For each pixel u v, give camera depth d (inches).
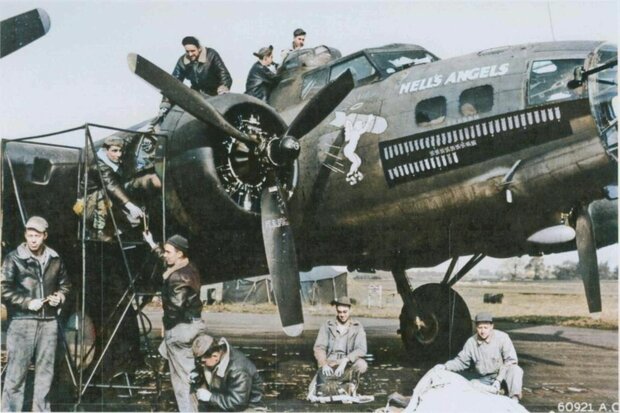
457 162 360.5
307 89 399.9
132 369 394.9
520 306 394.9
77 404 376.5
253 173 374.3
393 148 371.6
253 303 398.0
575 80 346.9
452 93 363.9
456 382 268.5
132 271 394.9
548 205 358.6
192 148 367.6
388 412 313.7
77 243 395.2
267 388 387.9
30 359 376.2
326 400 378.9
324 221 392.2
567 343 390.6
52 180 396.2
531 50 362.6
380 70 388.2
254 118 374.9
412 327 397.1
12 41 401.7
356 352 383.2
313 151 388.2
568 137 346.3
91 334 392.5
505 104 353.4
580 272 372.2
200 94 378.6
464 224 371.6
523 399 378.3
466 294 397.4
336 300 387.5
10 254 379.2
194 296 378.9
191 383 376.5
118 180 391.9
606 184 350.6
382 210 379.2
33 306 374.9
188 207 375.2
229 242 388.2
